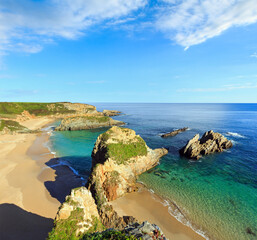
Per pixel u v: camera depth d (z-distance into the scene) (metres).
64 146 62.38
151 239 11.18
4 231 21.09
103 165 30.12
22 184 33.09
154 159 43.66
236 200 27.91
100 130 95.50
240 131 80.00
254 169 39.50
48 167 41.97
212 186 32.53
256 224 22.53
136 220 22.48
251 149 53.09
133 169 36.44
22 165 42.94
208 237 20.78
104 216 22.31
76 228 15.71
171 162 44.81
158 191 31.11
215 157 47.44
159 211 25.53
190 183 33.84
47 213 24.56
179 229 22.03
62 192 30.41
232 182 33.88
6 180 34.59
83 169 40.94
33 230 21.34
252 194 29.50
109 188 28.08
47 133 86.94
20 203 26.73
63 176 36.94
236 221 23.17
